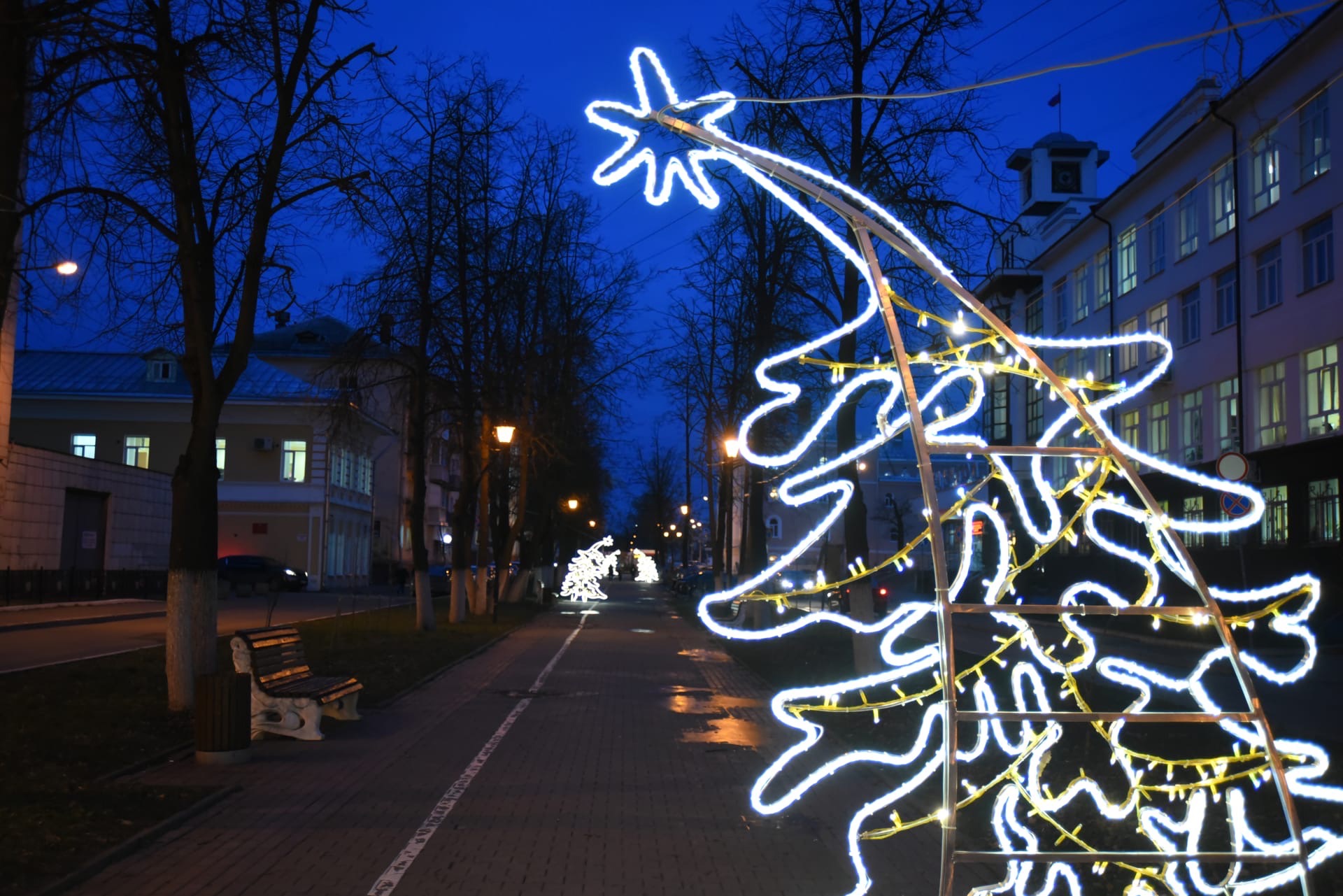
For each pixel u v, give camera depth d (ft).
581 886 20.43
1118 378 129.49
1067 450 17.63
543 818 25.98
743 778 31.42
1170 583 111.96
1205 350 109.81
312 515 182.80
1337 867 21.50
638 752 35.86
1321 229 91.04
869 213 33.73
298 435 183.01
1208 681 64.75
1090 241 137.49
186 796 27.04
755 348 71.56
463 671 63.26
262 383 183.73
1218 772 19.43
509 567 136.36
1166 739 36.47
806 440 18.95
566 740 38.17
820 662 67.21
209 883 20.15
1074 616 21.27
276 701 37.22
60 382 177.17
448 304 91.91
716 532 139.54
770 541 213.25
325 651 66.08
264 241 43.27
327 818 25.66
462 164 87.20
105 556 135.03
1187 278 113.29
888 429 18.65
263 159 45.44
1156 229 120.57
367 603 142.00
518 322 107.24
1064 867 18.66
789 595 18.17
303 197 44.83
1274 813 26.08
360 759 33.58
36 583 114.01
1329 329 89.45
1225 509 56.24
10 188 30.14
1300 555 92.89
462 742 37.29
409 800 27.73
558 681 58.39
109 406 176.76
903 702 18.72
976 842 23.43
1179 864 18.25
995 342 19.26
